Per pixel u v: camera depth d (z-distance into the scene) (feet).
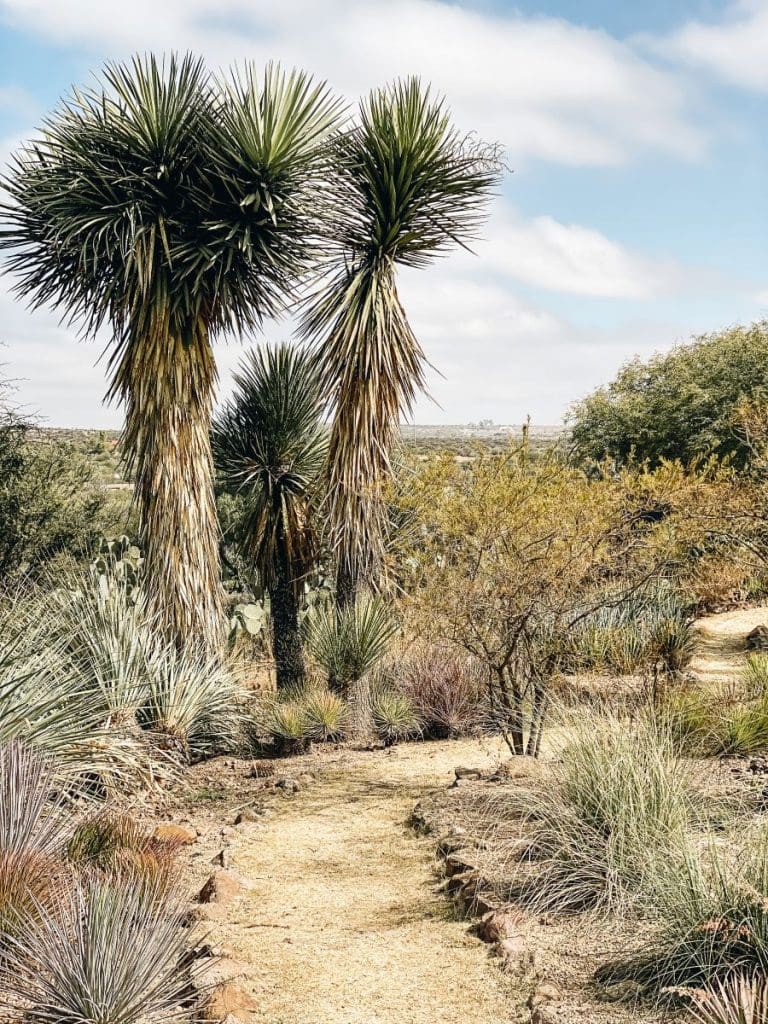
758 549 26.45
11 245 32.22
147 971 10.64
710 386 79.36
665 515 25.63
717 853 13.89
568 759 17.37
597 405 86.43
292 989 12.28
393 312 34.27
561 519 22.57
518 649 23.54
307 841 18.97
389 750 27.91
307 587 41.39
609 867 14.25
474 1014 11.54
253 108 31.89
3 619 21.95
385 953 13.41
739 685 27.55
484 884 15.24
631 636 29.09
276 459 37.24
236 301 33.19
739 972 11.07
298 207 32.17
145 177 31.35
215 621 32.09
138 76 31.76
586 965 12.40
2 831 13.41
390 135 33.27
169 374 31.24
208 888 15.67
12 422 45.65
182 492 31.32
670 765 16.76
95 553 44.45
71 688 21.72
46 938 10.91
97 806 18.49
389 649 33.40
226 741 28.48
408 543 26.91
